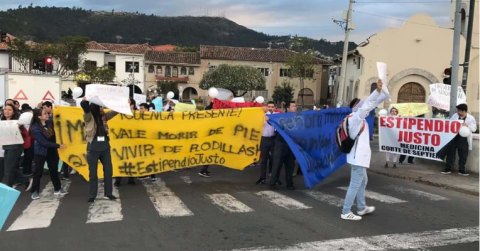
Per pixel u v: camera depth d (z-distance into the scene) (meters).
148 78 58.44
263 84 53.47
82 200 7.56
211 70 54.19
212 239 5.37
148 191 8.48
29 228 5.79
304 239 5.36
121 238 5.39
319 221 6.25
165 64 58.34
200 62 58.56
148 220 6.25
